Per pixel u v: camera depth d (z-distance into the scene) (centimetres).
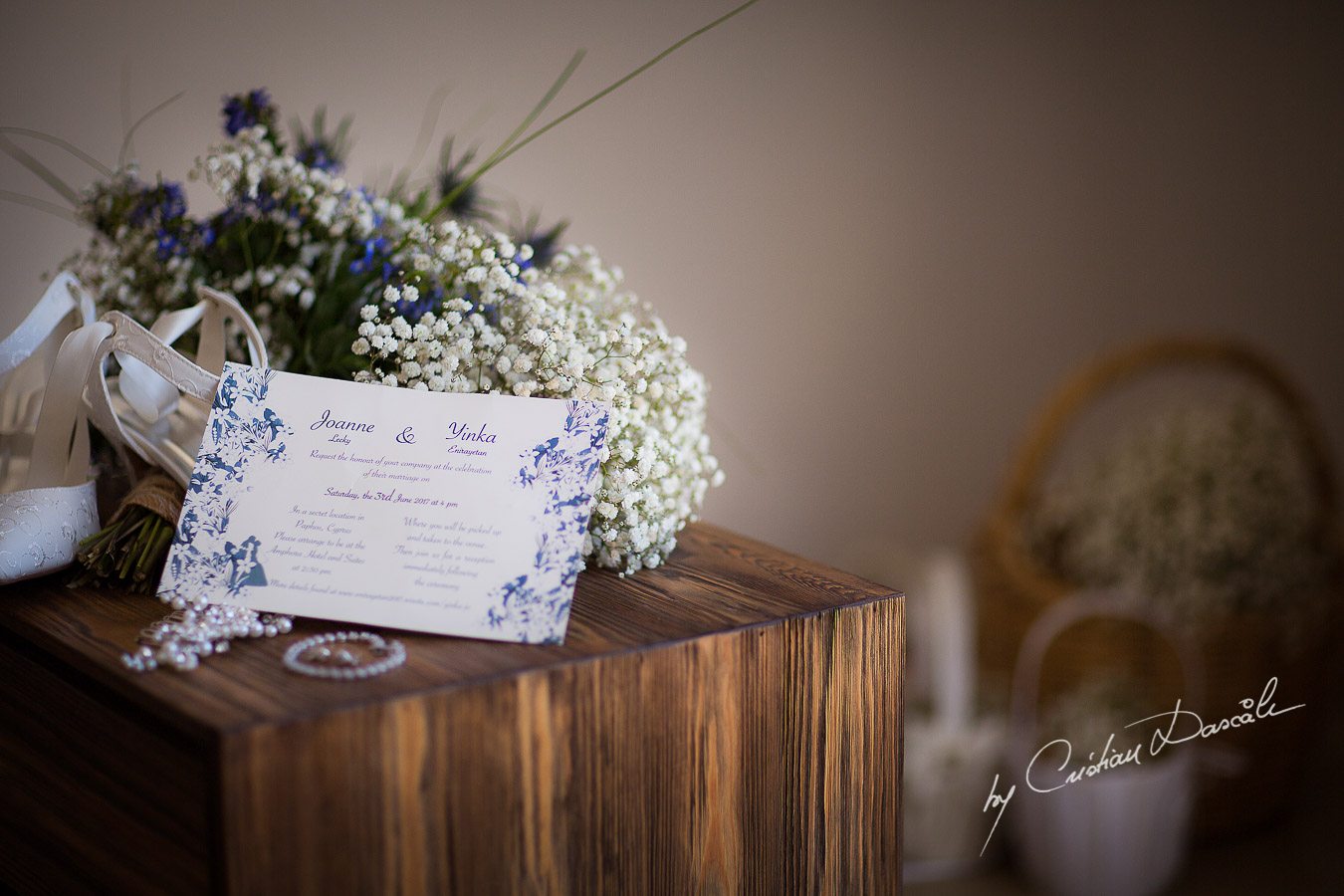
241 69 126
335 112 131
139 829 62
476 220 107
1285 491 187
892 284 182
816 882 76
